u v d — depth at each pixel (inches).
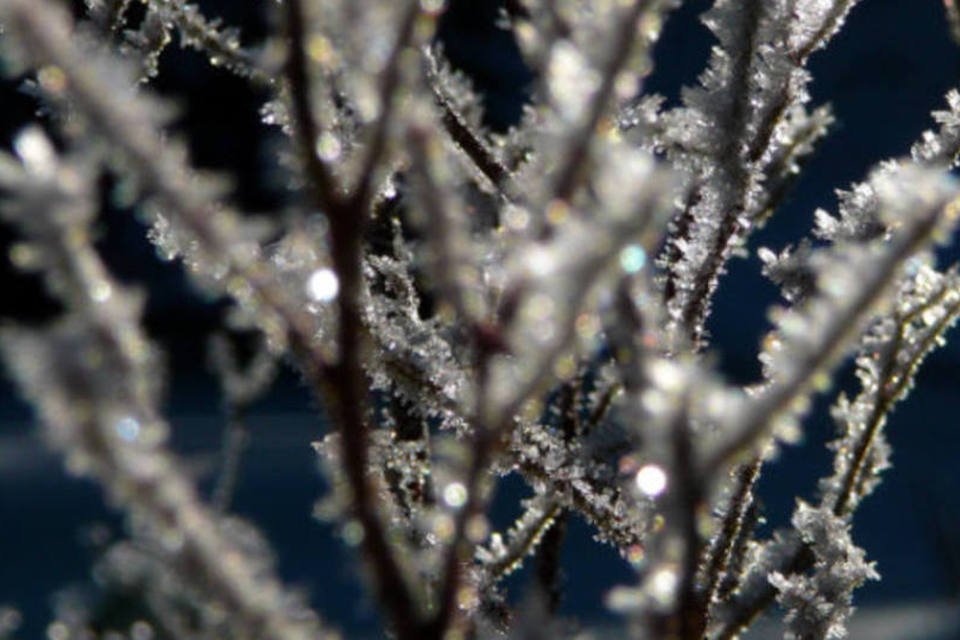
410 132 23.4
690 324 30.3
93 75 23.0
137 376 22.8
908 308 33.3
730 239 30.3
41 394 22.4
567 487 30.5
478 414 23.7
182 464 23.4
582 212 23.2
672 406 23.0
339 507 25.9
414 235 38.3
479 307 23.8
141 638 23.5
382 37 23.5
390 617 23.9
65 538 129.7
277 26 24.3
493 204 34.9
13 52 23.0
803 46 31.0
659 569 23.5
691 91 30.3
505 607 30.6
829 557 31.8
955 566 121.8
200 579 23.4
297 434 188.7
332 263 24.1
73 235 22.6
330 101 26.1
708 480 23.1
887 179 29.7
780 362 23.5
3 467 164.7
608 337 25.9
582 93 23.1
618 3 23.1
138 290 22.8
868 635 103.5
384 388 31.0
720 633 32.5
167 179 23.5
